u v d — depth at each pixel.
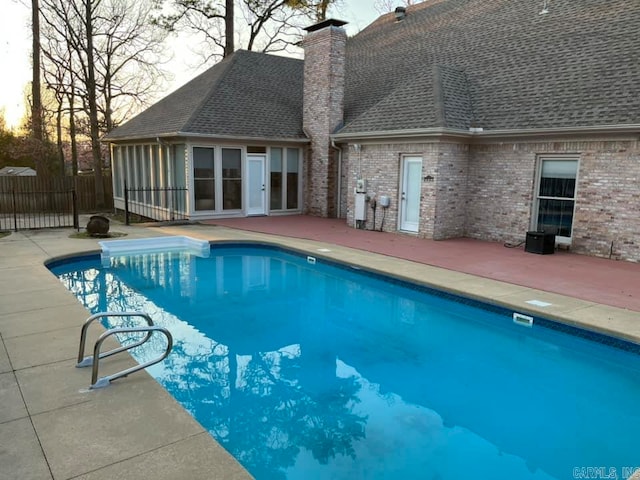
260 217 15.46
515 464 3.74
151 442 3.19
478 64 12.93
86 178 19.11
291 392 4.87
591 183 9.63
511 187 10.92
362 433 4.15
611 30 10.82
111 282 8.91
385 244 10.96
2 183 17.39
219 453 3.09
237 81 16.48
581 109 9.54
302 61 19.36
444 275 8.18
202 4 22.00
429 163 11.29
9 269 8.10
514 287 7.46
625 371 5.45
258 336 6.45
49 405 3.62
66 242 10.79
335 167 15.38
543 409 4.62
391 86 14.88
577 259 9.47
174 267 10.07
